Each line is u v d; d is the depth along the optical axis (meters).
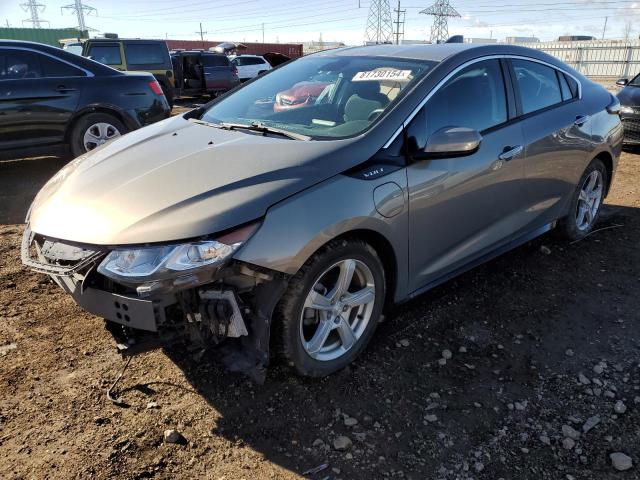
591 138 4.12
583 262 4.14
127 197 2.40
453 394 2.63
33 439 2.26
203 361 2.79
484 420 2.47
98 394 2.54
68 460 2.15
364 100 3.03
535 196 3.73
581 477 2.17
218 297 2.22
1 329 3.04
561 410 2.54
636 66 30.20
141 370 2.73
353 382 2.69
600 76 31.61
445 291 3.64
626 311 3.43
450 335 3.12
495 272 3.94
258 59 23.95
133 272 2.14
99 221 2.31
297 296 2.41
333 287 2.65
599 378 2.77
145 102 6.97
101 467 2.13
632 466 2.22
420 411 2.51
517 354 2.96
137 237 2.19
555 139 3.75
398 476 2.15
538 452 2.29
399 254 2.82
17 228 4.71
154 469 2.13
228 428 2.36
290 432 2.36
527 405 2.57
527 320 3.30
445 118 3.04
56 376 2.66
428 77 3.02
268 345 2.39
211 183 2.40
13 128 6.09
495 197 3.34
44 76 6.29
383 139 2.73
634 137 7.91
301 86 3.43
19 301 3.37
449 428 2.41
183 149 2.85
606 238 4.63
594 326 3.25
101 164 2.87
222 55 18.59
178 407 2.47
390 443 2.32
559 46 38.28
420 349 2.98
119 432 2.31
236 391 2.59
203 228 2.18
